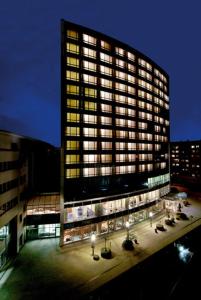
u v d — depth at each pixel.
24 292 26.09
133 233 45.47
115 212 46.06
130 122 51.56
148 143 57.94
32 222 41.66
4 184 31.20
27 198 44.78
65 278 28.97
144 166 55.91
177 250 41.41
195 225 50.91
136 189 52.25
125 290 28.50
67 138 39.97
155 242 40.72
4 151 31.59
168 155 70.25
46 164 57.72
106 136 45.88
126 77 50.72
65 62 40.12
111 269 31.17
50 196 48.75
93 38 44.19
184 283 30.88
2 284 27.69
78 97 41.62
